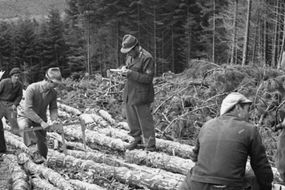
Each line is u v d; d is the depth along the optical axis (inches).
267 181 149.6
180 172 228.7
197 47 1531.7
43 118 254.5
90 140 305.1
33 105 245.4
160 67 1598.2
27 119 257.4
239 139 143.1
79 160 244.2
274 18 1078.4
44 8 4030.5
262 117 284.0
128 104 260.8
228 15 1209.4
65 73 1715.1
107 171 225.0
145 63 247.4
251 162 148.3
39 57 1713.8
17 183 213.3
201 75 378.9
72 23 1779.0
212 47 1387.8
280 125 175.3
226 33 1270.9
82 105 446.6
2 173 242.4
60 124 257.4
